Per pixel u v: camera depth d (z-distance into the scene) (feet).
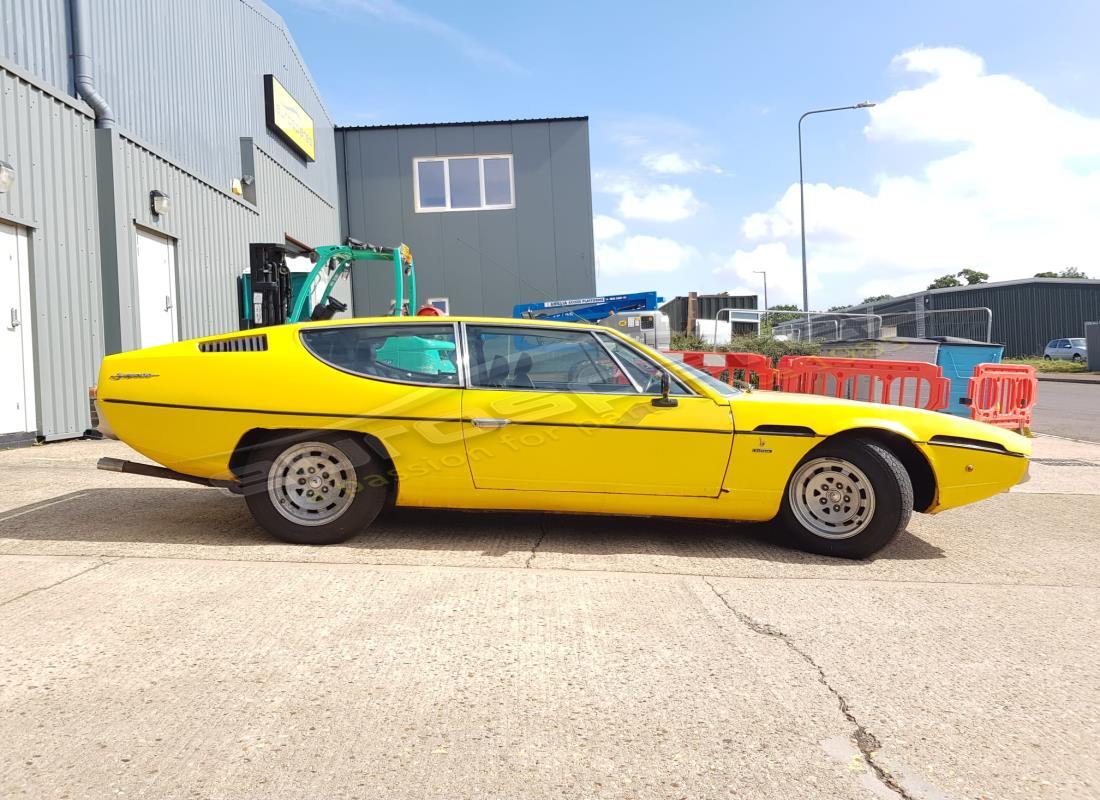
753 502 15.14
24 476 21.59
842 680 9.62
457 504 15.25
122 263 31.73
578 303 52.65
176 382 14.88
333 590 12.50
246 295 38.34
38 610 11.34
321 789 7.12
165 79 37.37
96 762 7.47
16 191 26.07
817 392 36.55
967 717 8.75
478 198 67.36
